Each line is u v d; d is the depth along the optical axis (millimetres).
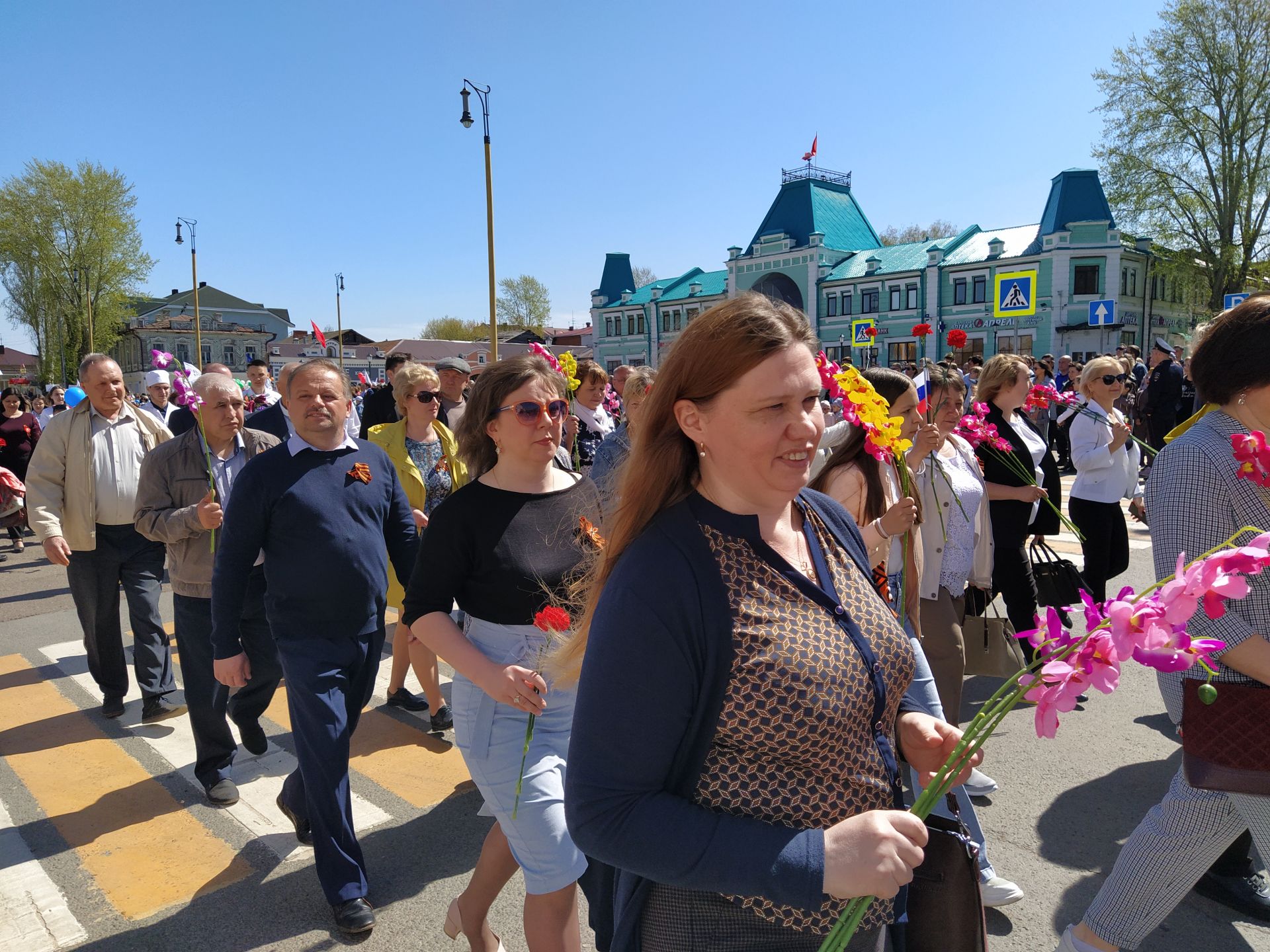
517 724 2305
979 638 3559
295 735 2828
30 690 5262
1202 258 33000
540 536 2455
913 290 41438
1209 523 2002
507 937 2750
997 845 3182
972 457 3719
